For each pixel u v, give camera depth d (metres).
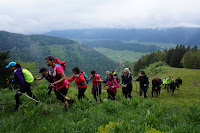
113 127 2.98
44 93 7.02
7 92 8.34
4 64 18.84
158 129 3.08
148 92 16.84
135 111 4.79
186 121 3.95
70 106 4.97
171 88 16.64
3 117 3.71
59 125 3.11
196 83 29.34
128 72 8.25
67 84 4.84
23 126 3.16
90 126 3.21
